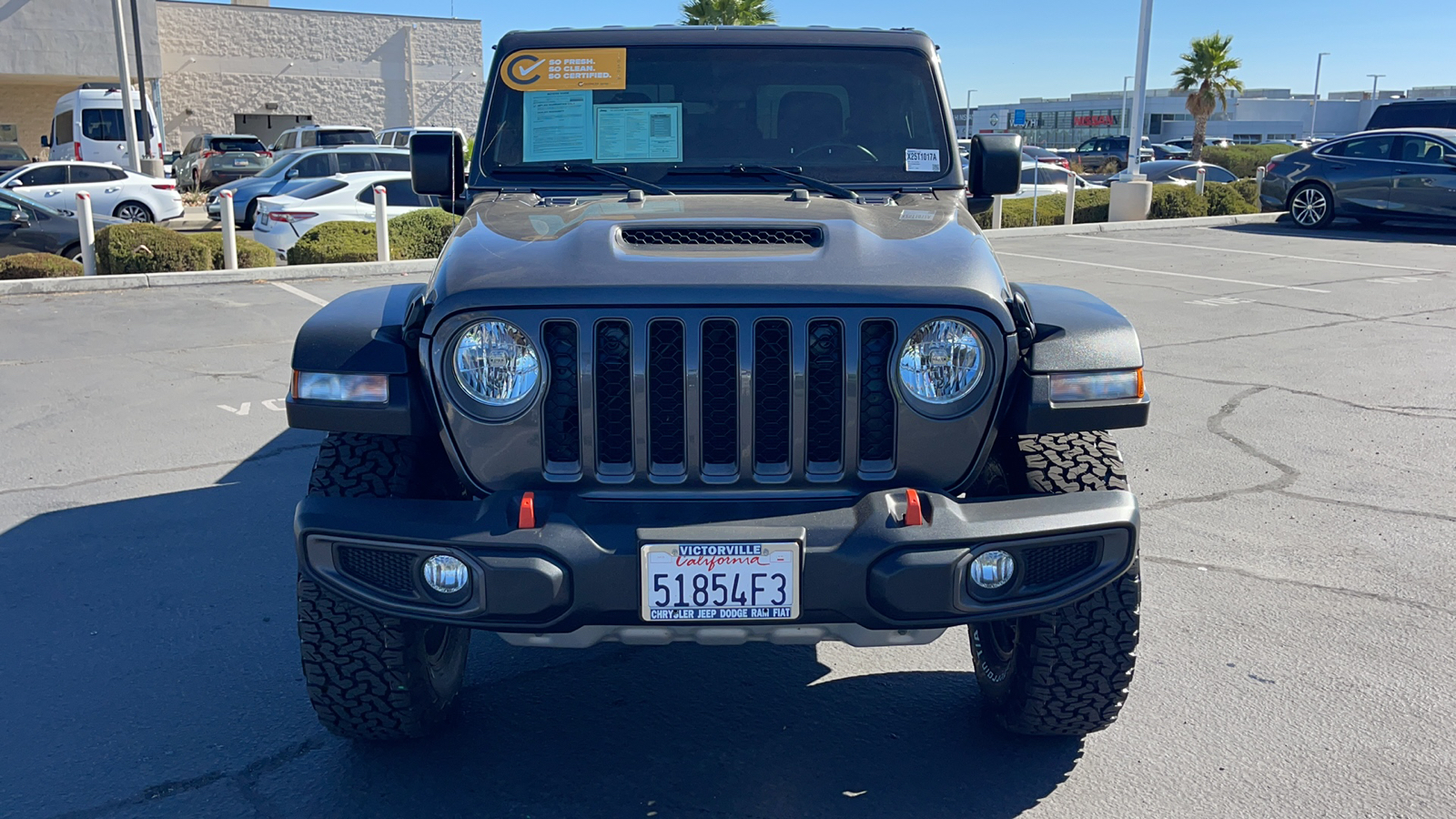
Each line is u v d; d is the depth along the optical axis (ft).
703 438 9.07
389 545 8.90
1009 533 8.84
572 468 9.16
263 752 10.93
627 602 8.75
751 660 13.01
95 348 30.17
